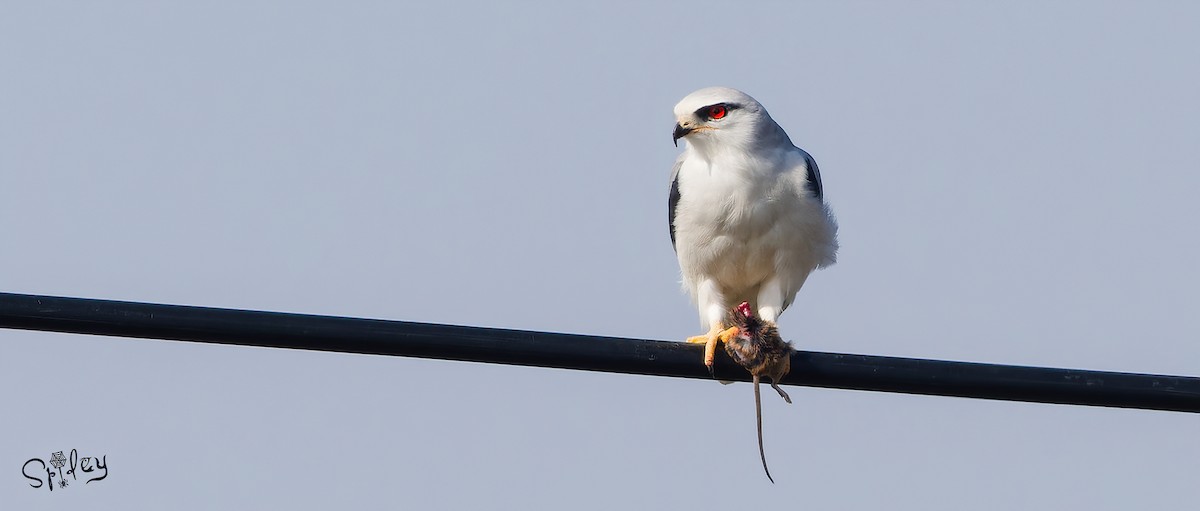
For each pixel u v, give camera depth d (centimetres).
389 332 1011
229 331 998
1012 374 1032
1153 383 1019
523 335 1030
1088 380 1023
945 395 1055
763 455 1112
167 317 993
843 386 1088
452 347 1018
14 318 986
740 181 1318
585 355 1047
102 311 991
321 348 1009
